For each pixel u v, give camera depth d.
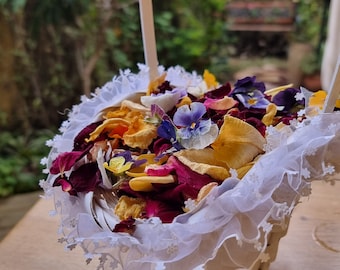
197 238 0.20
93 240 0.21
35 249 0.31
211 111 0.26
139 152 0.25
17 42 0.74
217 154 0.23
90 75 0.80
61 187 0.25
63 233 0.24
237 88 0.28
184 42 0.86
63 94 0.79
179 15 0.87
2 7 0.71
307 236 0.32
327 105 0.22
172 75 0.32
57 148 0.28
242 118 0.25
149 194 0.22
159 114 0.26
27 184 0.69
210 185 0.21
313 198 0.35
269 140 0.22
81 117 0.29
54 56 0.76
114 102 0.28
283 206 0.20
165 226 0.20
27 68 0.76
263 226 0.20
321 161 0.21
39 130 0.78
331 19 0.51
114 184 0.24
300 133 0.21
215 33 0.88
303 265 0.30
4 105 0.76
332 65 0.51
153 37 0.30
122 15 0.79
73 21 0.75
